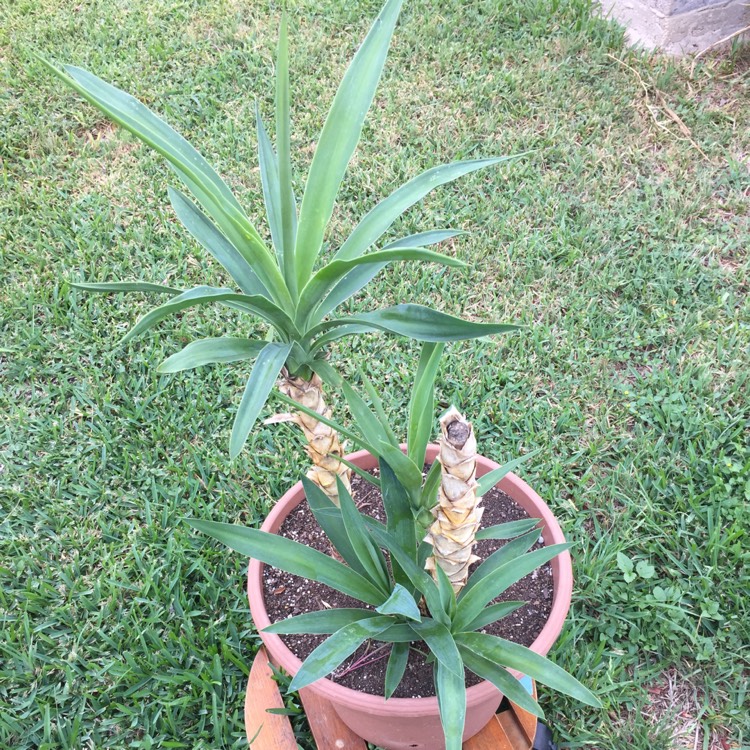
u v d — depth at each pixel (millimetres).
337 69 3795
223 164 3307
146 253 2936
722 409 2279
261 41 4043
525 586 1523
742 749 1640
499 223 2922
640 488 2102
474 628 1288
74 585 1989
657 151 3219
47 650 1884
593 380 2408
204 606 1940
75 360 2592
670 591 1854
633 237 2857
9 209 3223
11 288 2857
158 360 2549
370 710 1270
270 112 3594
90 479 2236
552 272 2744
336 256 1238
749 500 2037
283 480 2211
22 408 2473
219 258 1245
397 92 3596
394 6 1128
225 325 2666
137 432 2383
